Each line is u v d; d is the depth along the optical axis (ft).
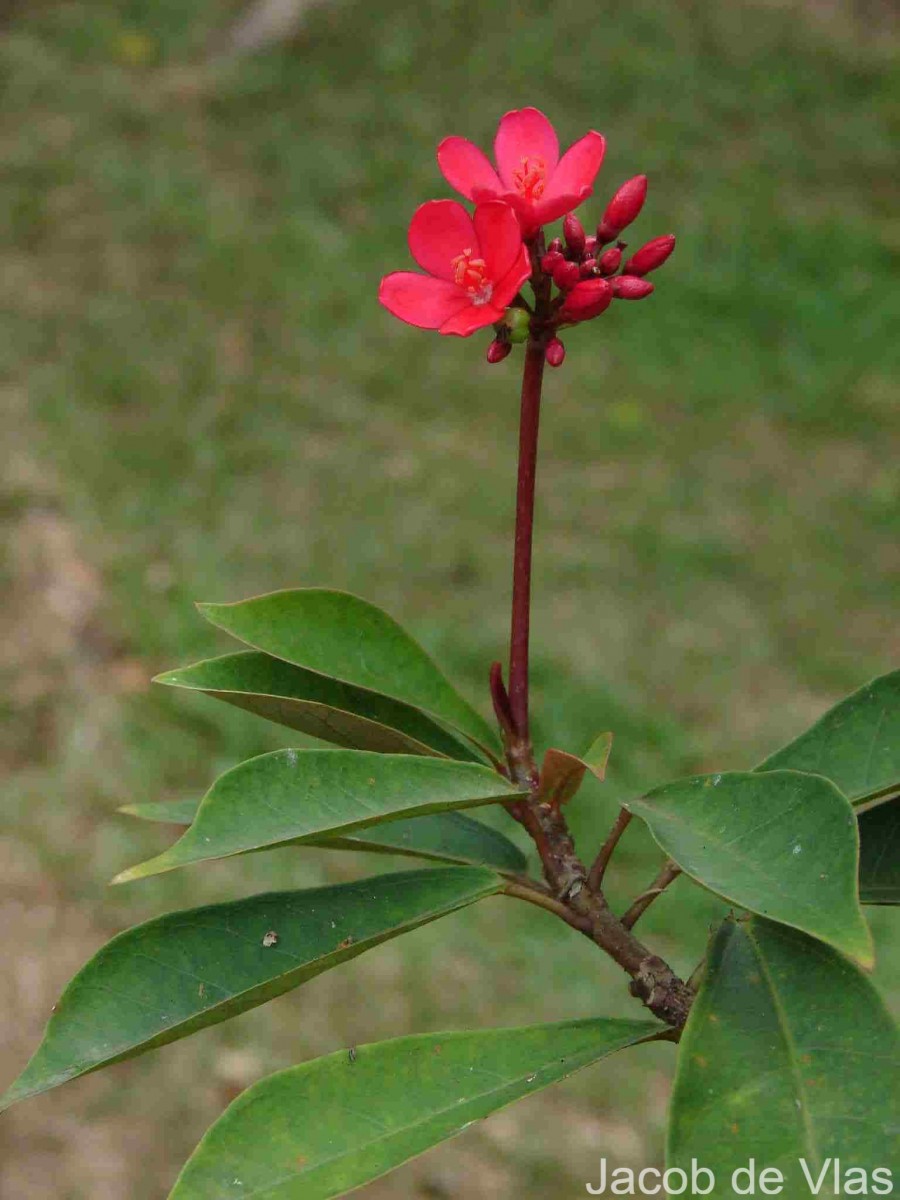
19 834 16.02
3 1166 12.79
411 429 25.53
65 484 21.53
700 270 31.40
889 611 22.16
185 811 4.65
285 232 30.40
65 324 26.40
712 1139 3.20
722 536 23.63
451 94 36.52
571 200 3.86
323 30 38.40
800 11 41.96
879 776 4.22
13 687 17.80
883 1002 3.40
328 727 4.31
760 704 19.89
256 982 3.97
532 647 20.21
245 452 23.71
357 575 21.31
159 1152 13.12
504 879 4.24
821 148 36.37
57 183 30.81
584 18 39.78
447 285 3.99
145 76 36.37
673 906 15.98
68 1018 3.88
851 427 27.14
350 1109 3.65
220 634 19.07
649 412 27.20
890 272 32.04
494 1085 3.73
